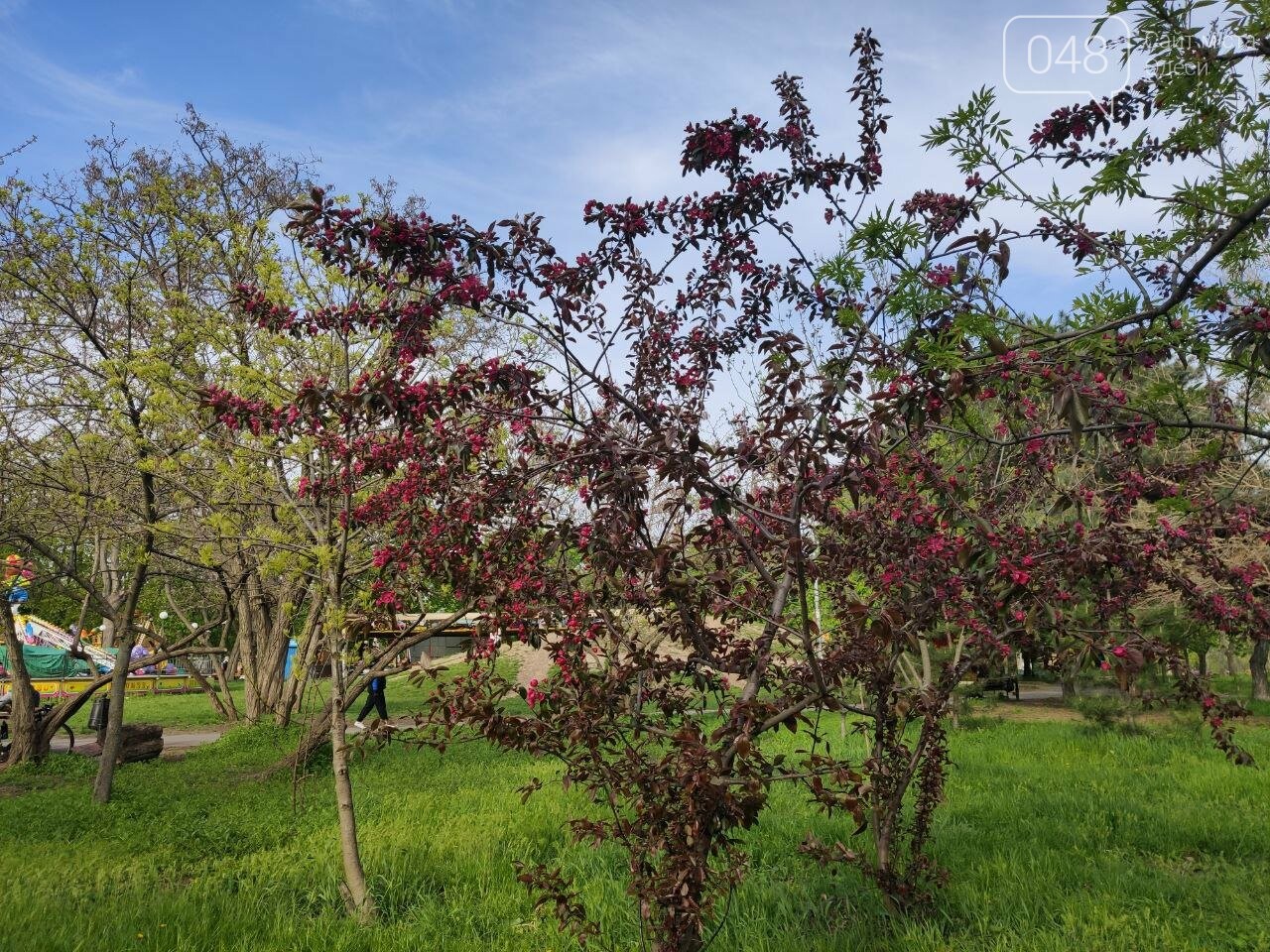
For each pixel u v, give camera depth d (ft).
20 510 34.30
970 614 14.99
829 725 39.86
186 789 32.91
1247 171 10.33
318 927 16.17
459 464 12.73
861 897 17.22
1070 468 18.28
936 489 13.51
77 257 29.99
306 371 23.36
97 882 19.10
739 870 13.74
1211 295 10.49
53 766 40.22
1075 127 12.35
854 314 11.38
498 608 11.93
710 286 14.02
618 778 11.18
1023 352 10.74
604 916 16.31
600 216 12.68
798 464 10.62
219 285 29.86
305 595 35.86
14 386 32.60
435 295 11.71
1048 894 17.03
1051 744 38.11
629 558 11.18
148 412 26.55
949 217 13.83
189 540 30.91
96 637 94.63
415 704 66.33
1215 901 16.74
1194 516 16.16
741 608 12.28
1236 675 82.43
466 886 18.53
